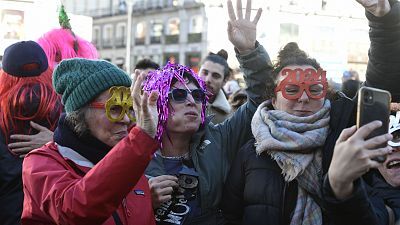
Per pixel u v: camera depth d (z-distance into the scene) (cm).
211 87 390
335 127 190
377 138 123
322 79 192
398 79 193
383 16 182
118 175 138
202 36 3120
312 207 186
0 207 221
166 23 3431
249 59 228
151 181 187
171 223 196
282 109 198
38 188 153
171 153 205
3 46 431
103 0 3994
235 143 223
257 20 231
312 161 189
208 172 204
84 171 163
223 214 209
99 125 167
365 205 139
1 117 227
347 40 1814
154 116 144
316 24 1678
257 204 192
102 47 3966
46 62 237
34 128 229
